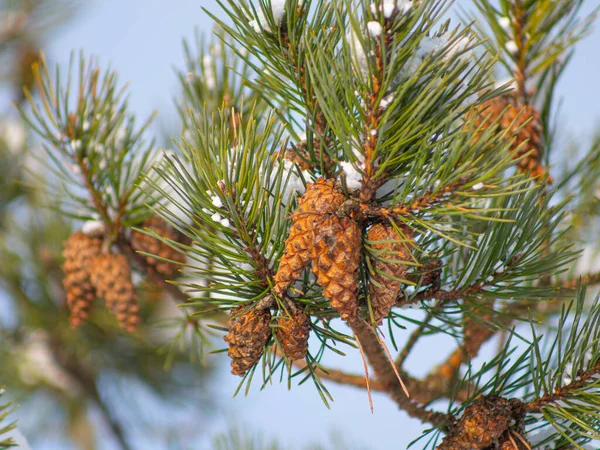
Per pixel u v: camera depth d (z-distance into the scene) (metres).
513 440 0.84
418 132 0.79
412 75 0.78
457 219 0.87
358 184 0.80
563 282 0.97
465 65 0.78
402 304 0.85
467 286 0.86
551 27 0.94
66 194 0.97
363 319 0.81
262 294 0.82
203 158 0.82
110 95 0.96
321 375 0.96
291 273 0.80
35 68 0.95
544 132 0.97
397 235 0.79
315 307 0.83
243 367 0.82
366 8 0.77
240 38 0.84
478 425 0.84
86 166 0.95
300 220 0.79
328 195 0.80
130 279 0.95
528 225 0.85
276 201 0.82
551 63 0.95
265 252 0.82
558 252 0.86
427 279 0.85
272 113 0.83
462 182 0.79
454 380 0.93
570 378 0.85
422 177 0.80
